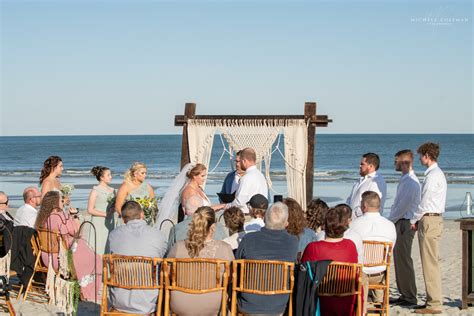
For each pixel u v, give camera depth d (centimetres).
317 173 4675
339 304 489
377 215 626
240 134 887
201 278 490
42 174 818
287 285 488
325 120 863
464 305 714
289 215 566
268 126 878
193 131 898
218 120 891
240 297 498
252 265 489
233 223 582
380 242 596
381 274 624
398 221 729
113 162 6538
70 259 673
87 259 743
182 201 745
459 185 3606
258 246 502
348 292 488
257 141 881
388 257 598
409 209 717
